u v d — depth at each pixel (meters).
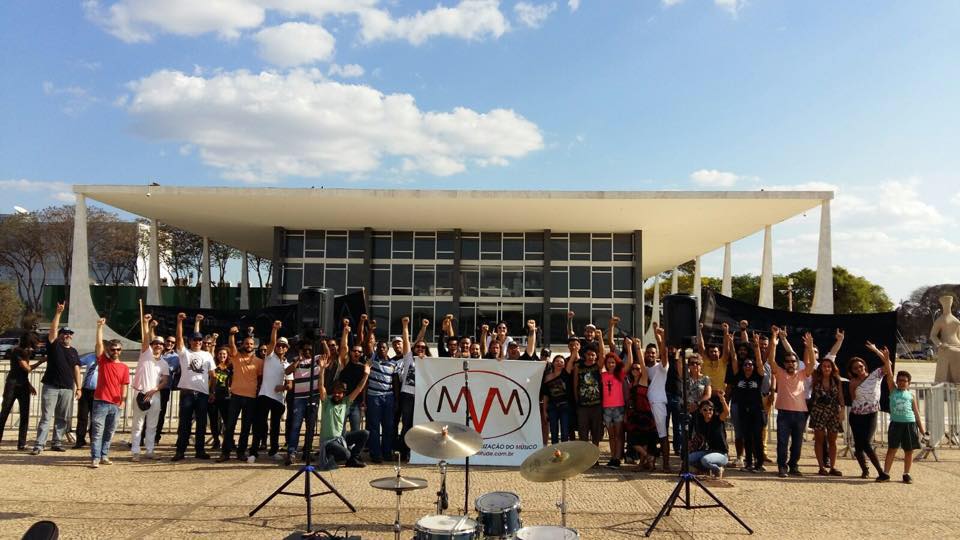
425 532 4.85
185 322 16.48
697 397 9.63
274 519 6.87
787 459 10.38
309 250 36.19
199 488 8.25
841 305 65.50
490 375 9.92
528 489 8.40
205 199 29.41
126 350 38.94
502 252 36.03
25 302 62.84
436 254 36.03
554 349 34.78
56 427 10.83
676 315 7.62
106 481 8.59
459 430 5.97
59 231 59.88
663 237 38.31
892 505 7.82
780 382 9.77
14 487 8.16
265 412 10.33
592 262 35.66
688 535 6.53
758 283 69.94
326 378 9.77
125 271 65.94
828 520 7.12
